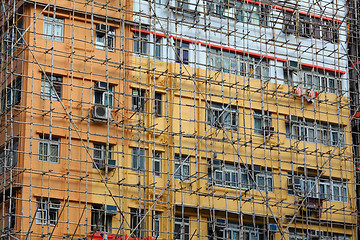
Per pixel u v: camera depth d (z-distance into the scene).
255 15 43.91
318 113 43.56
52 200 35.41
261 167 41.06
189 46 41.16
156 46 40.31
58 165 35.81
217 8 42.75
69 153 35.16
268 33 43.84
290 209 41.12
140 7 39.59
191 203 38.53
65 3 38.09
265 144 40.34
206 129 39.91
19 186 34.91
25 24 37.34
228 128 40.62
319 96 43.91
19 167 34.84
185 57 40.88
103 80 37.97
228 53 42.25
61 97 36.94
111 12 39.09
